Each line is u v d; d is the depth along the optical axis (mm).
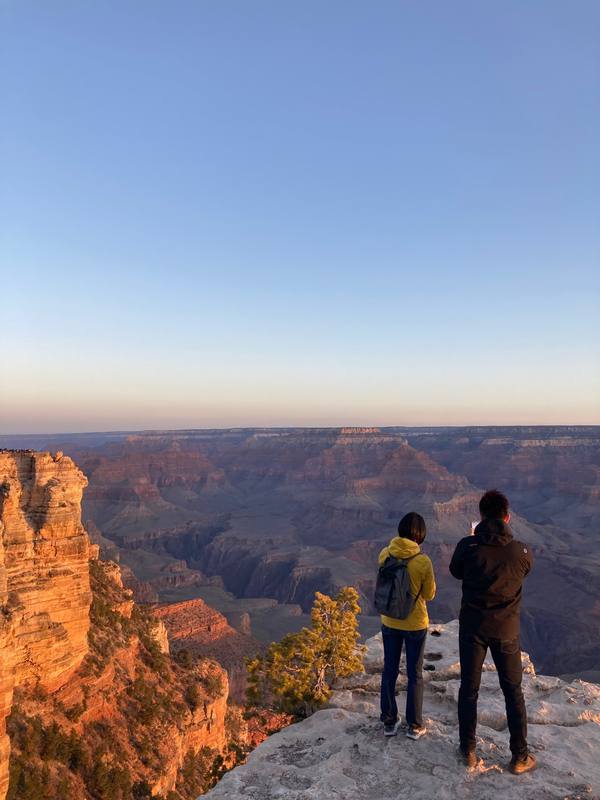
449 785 6945
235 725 50469
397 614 8117
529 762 7234
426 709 9438
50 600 31047
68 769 27734
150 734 34844
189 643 86812
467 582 7492
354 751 8055
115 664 36875
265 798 7234
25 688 29172
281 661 11422
